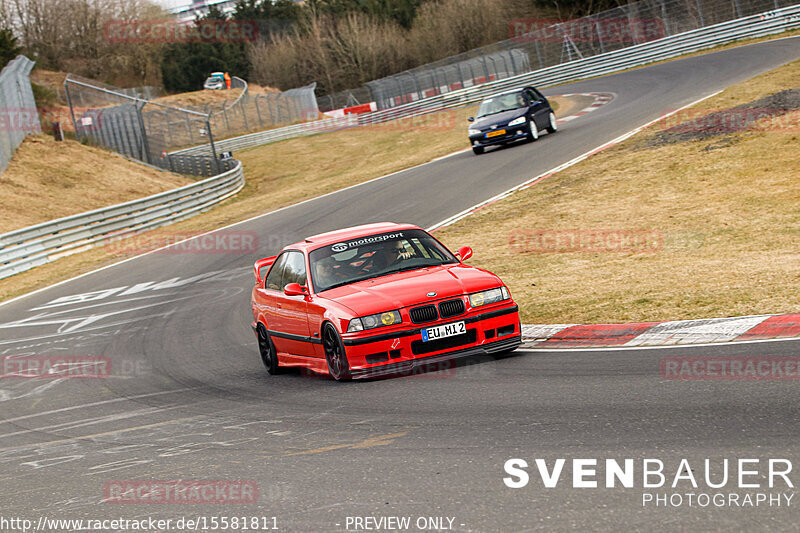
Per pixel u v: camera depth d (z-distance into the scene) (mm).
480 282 20641
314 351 21641
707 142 51281
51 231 63062
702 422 13539
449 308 19953
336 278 21859
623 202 43531
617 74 124562
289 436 16344
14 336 37250
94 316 39500
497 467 12609
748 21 112438
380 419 16547
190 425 18844
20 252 59281
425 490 12039
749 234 32594
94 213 67500
